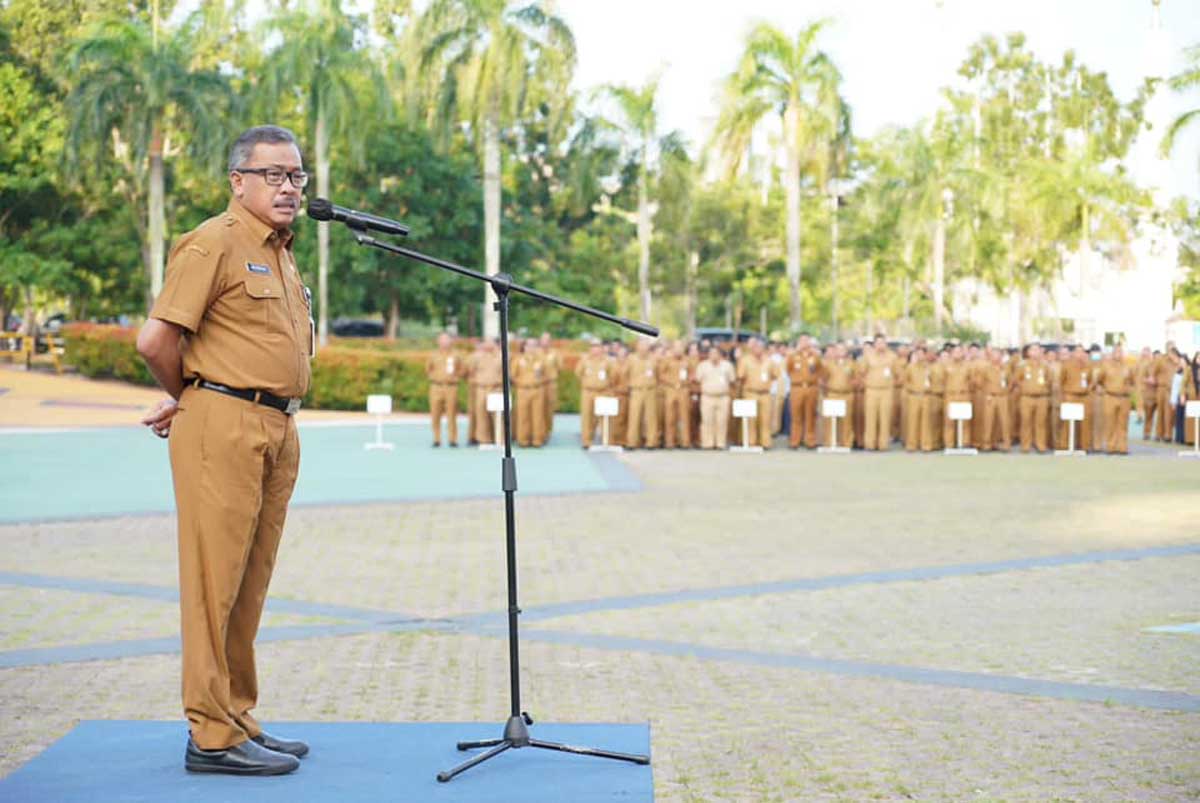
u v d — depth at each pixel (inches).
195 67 2193.7
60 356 1941.4
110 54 1727.4
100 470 997.2
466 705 345.1
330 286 2101.4
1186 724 329.4
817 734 319.9
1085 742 313.1
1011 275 2738.7
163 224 1923.0
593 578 548.4
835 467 1109.7
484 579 545.6
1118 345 1300.4
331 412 1737.2
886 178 2596.0
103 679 372.2
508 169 2453.2
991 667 392.2
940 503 836.0
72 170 1764.3
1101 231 2652.6
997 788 278.1
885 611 480.7
